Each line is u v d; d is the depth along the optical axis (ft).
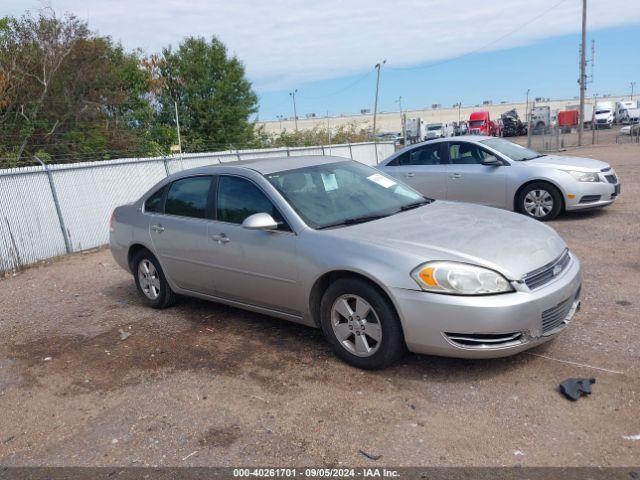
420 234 13.88
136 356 15.89
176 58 94.38
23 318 20.53
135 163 38.58
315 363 14.37
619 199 35.60
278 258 14.98
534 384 12.47
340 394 12.72
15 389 14.55
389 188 17.62
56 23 62.34
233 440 11.30
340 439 11.02
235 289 16.60
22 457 11.43
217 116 93.97
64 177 33.17
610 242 24.62
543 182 29.66
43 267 29.89
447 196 32.53
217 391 13.38
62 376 15.05
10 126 56.24
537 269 12.84
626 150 83.61
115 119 67.77
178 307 20.02
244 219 16.03
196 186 17.93
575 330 15.12
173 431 11.82
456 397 12.19
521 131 203.72
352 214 15.56
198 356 15.49
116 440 11.70
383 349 13.15
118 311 20.27
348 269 13.38
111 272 27.04
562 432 10.69
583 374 12.73
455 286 12.19
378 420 11.57
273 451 10.81
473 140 32.37
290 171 16.63
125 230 20.25
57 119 59.26
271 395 12.96
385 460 10.27
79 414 12.97
